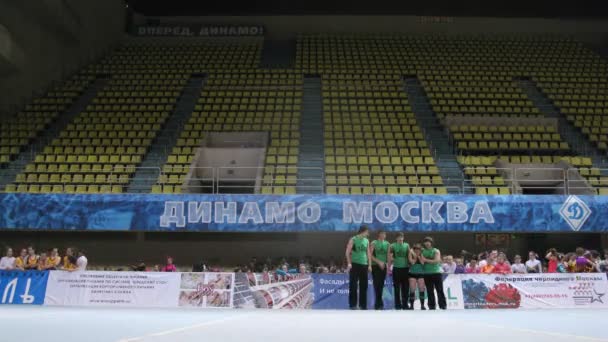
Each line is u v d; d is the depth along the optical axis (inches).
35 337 180.5
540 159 896.9
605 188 805.2
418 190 805.9
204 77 1192.8
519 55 1285.7
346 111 1048.8
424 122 1034.7
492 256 578.6
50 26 1049.5
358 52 1291.8
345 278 533.0
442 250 779.4
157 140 945.5
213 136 963.3
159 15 1350.9
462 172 864.3
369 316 309.3
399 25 1349.7
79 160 858.8
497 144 941.2
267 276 536.7
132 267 696.4
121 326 229.9
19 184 810.8
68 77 1125.7
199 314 340.8
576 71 1226.6
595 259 606.9
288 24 1354.6
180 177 825.5
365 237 448.5
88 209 730.8
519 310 447.5
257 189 800.3
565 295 532.4
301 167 853.2
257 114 1028.5
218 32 1321.4
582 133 994.7
